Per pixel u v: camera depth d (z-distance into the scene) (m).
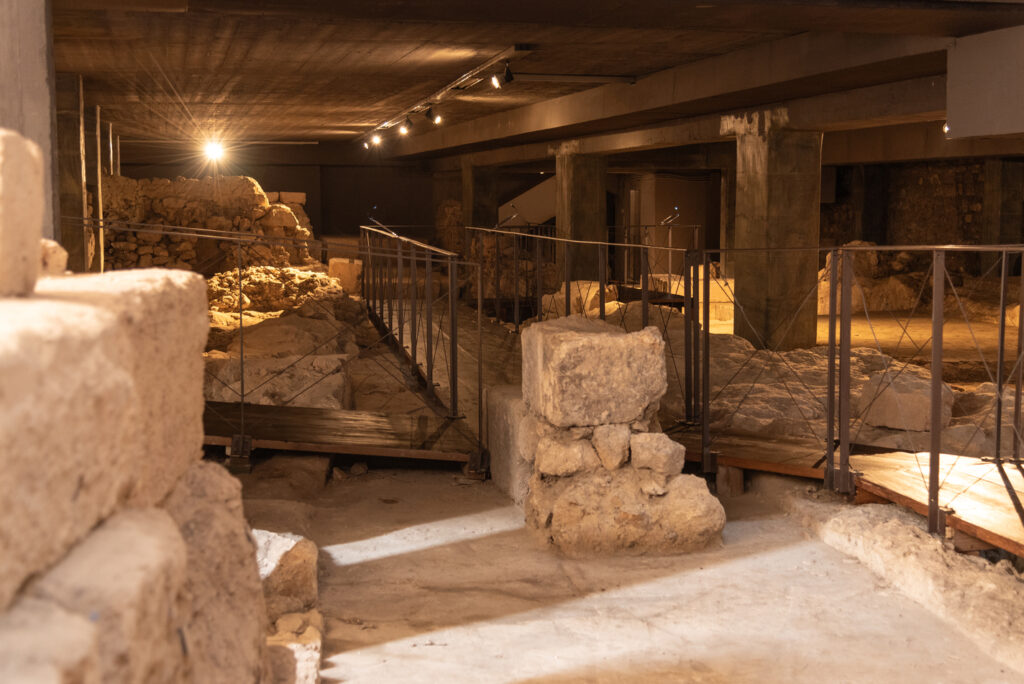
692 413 6.23
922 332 13.29
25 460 1.02
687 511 4.15
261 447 5.51
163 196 16.55
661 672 3.01
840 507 4.51
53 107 5.06
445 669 3.02
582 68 11.57
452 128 19.47
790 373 8.02
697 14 7.00
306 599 3.48
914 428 5.77
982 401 6.44
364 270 13.80
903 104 9.55
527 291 15.84
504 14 7.10
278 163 24.73
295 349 9.39
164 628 1.26
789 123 11.16
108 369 1.23
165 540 1.31
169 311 1.74
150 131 20.12
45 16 4.98
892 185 19.73
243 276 14.43
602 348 4.27
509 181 25.03
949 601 3.39
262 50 10.02
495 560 4.15
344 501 5.16
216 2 6.59
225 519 1.96
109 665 1.10
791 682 2.94
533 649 3.19
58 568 1.12
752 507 4.90
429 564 4.11
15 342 1.03
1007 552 3.92
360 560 4.17
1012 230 16.81
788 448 5.36
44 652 0.97
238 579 1.96
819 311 16.00
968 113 7.64
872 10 6.76
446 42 9.61
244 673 1.80
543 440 4.38
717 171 23.34
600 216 17.70
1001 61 7.33
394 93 13.94
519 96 14.45
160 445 1.71
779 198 11.55
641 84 12.25
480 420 5.77
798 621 3.41
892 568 3.75
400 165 25.77
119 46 9.67
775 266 11.59
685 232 23.53
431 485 5.50
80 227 11.98
